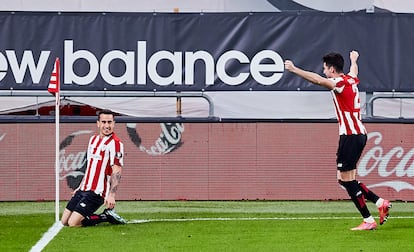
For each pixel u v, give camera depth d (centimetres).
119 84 3650
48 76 3644
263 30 3656
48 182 3634
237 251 2236
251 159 3656
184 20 3653
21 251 2264
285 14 3653
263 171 3653
